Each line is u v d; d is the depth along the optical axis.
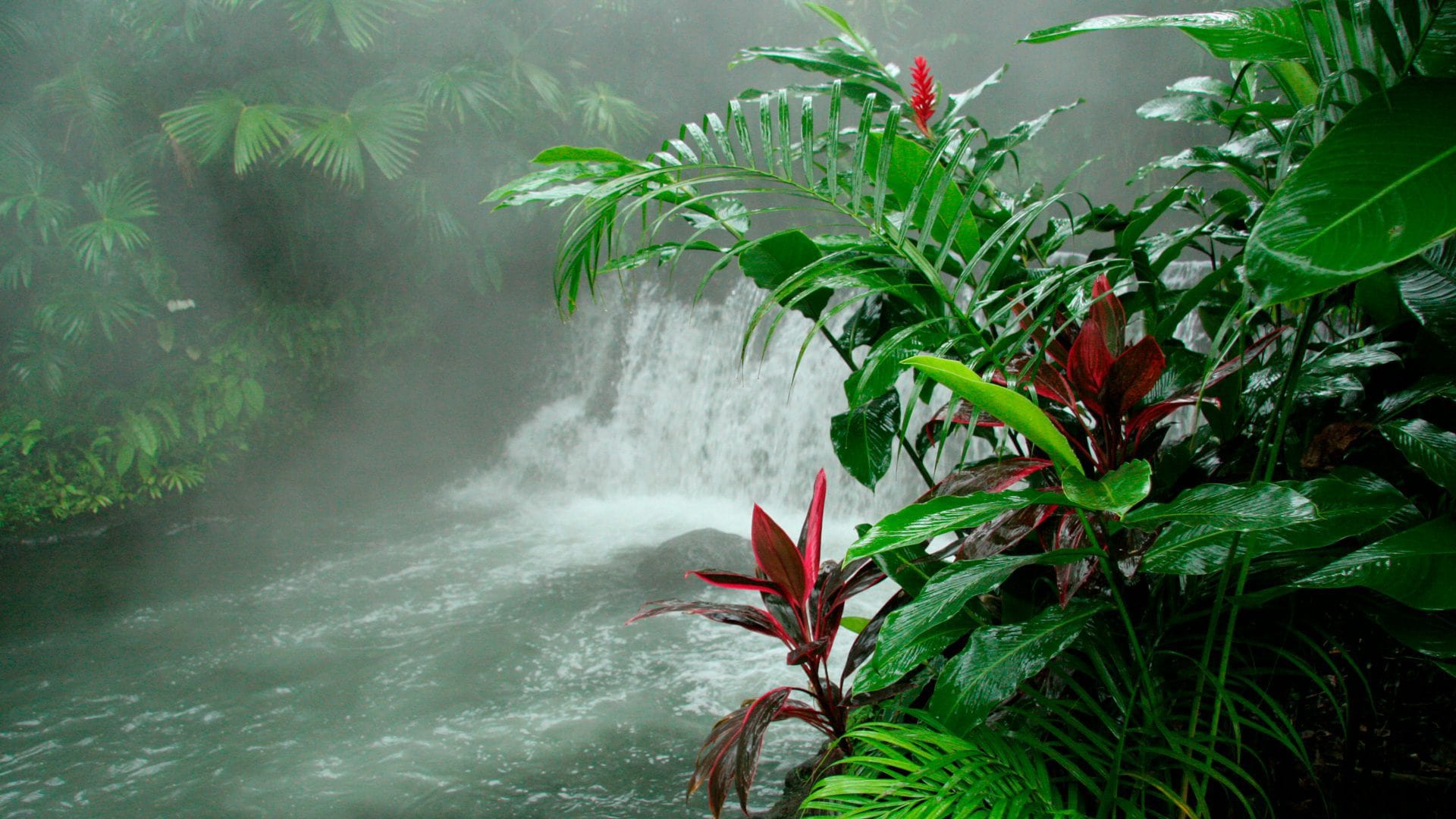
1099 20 1.22
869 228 1.55
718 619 1.70
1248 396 1.56
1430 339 1.36
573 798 3.73
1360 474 1.21
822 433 8.18
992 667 1.20
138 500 8.64
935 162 1.42
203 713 4.71
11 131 8.16
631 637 5.42
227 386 9.16
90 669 5.30
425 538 7.91
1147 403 1.55
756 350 8.79
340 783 3.96
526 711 4.55
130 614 6.19
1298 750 1.19
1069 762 1.19
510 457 10.40
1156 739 1.26
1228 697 1.18
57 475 8.23
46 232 7.83
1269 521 1.00
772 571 1.63
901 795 1.11
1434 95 0.77
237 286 9.61
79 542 7.96
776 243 1.68
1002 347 1.43
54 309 8.09
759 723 1.62
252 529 8.28
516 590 6.39
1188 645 1.39
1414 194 0.73
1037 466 1.37
